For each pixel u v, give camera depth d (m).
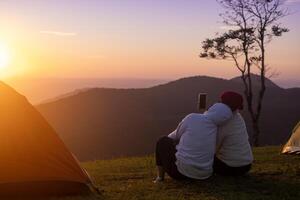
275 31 33.81
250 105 33.84
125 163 13.09
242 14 34.06
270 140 59.69
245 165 9.27
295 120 74.38
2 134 8.09
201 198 7.89
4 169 7.93
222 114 8.87
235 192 8.30
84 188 8.34
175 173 8.95
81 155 53.19
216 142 9.16
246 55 33.84
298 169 10.54
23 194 8.02
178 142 9.11
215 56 34.62
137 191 8.55
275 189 8.53
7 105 8.30
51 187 8.14
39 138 8.28
